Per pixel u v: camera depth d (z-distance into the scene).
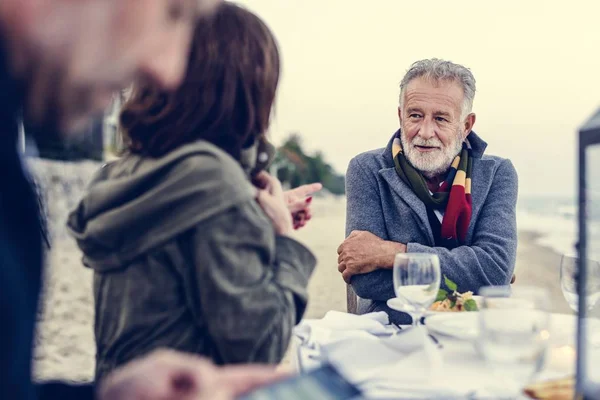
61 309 4.87
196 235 0.88
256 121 1.01
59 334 4.29
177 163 0.92
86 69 0.54
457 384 0.85
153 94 0.95
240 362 0.89
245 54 0.98
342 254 1.88
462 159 2.12
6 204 0.54
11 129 0.54
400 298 1.14
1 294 0.47
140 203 0.90
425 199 2.04
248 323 0.88
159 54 0.60
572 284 1.18
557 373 0.93
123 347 0.91
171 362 0.65
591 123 0.58
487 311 0.77
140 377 0.62
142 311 0.90
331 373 0.63
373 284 1.81
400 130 2.20
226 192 0.90
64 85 0.54
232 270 0.88
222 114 0.97
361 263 1.83
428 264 1.12
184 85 0.95
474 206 2.05
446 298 1.41
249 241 0.90
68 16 0.51
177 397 0.61
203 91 0.95
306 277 0.99
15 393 0.47
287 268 0.97
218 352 0.90
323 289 6.85
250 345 0.88
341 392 0.60
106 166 1.03
